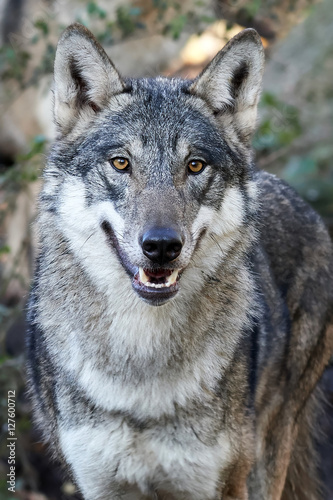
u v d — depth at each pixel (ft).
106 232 28.89
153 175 28.35
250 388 31.17
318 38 70.64
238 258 30.50
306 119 64.69
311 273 37.60
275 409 36.42
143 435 29.14
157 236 26.35
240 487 31.04
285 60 71.00
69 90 30.35
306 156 61.31
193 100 30.53
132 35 62.95
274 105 55.01
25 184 50.26
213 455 29.40
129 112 29.63
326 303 38.01
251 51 30.68
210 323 29.71
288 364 36.65
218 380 29.45
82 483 30.40
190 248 27.71
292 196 38.91
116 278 28.66
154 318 28.86
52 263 29.96
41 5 62.59
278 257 36.52
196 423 29.12
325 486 42.19
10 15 63.31
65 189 29.50
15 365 43.65
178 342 29.17
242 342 30.60
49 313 30.12
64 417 29.71
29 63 60.80
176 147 28.86
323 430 41.91
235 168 30.73
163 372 28.96
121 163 28.81
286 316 35.99
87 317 29.19
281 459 36.94
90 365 29.09
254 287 31.83
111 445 29.09
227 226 29.86
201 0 57.41
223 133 31.01
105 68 30.04
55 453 32.48
